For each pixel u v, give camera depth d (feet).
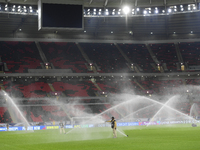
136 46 268.00
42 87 218.38
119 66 241.14
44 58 235.61
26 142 68.49
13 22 222.48
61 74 222.48
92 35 263.49
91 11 207.51
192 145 53.01
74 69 229.45
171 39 266.77
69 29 125.39
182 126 131.75
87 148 51.60
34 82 225.15
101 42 265.13
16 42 245.65
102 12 213.25
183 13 223.30
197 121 174.29
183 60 247.29
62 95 209.77
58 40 257.96
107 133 95.66
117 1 203.21
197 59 247.29
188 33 263.70
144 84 240.12
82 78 238.48
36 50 243.19
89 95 214.48
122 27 249.55
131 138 70.08
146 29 254.06
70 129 133.69
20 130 140.26
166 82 243.81
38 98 199.21
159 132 91.76
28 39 250.37
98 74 229.66
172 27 249.34
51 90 215.10
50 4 124.26
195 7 200.23
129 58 252.01
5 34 243.40
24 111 183.21
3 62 221.05
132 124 162.71
